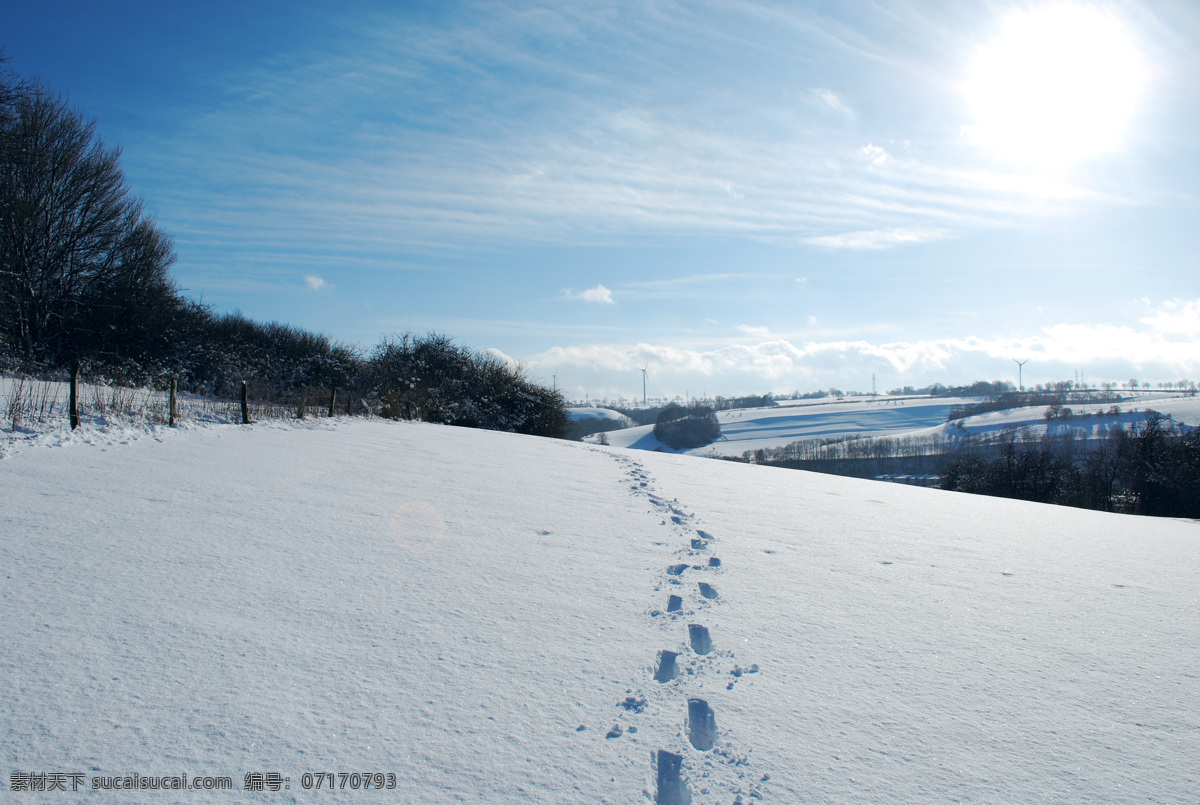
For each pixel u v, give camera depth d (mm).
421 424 15977
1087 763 2695
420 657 3223
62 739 2420
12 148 14875
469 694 2928
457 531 5410
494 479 7973
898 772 2572
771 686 3195
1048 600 4723
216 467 6984
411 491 6777
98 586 3723
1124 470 33375
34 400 9562
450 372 26562
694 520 6586
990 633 4020
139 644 3129
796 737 2773
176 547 4438
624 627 3750
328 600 3803
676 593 4352
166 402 12062
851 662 3506
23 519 4680
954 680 3369
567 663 3275
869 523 7105
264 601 3715
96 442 7641
